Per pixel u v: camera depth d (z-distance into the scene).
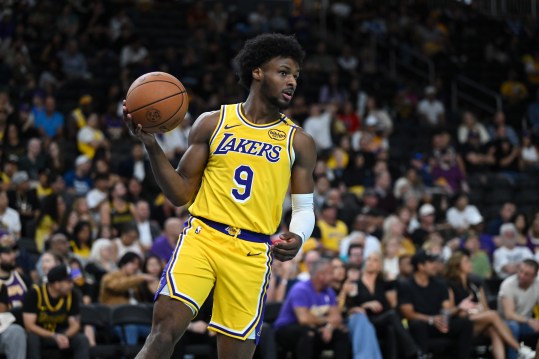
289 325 10.67
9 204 13.34
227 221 5.64
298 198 5.84
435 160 18.03
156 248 12.14
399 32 24.05
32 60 19.34
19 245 12.09
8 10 20.20
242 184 5.67
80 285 11.07
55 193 13.34
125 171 15.43
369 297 11.41
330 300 10.90
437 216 15.97
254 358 10.75
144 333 10.69
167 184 5.63
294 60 5.81
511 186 18.50
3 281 10.22
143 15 22.69
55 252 10.77
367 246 13.32
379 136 18.88
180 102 5.56
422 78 23.19
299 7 25.03
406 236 14.54
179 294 5.46
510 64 24.30
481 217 16.19
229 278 5.60
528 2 27.30
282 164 5.73
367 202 15.21
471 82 23.02
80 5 21.31
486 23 25.94
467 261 12.13
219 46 21.22
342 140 17.52
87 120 16.89
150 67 19.59
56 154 15.05
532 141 20.75
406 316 11.39
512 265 13.91
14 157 14.94
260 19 23.12
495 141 19.58
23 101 17.67
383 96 21.73
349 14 24.61
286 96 5.78
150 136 5.55
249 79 5.90
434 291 11.56
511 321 11.79
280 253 5.62
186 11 23.19
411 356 11.00
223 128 5.77
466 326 11.36
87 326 10.45
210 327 5.68
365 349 10.73
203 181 5.77
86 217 13.08
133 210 13.74
